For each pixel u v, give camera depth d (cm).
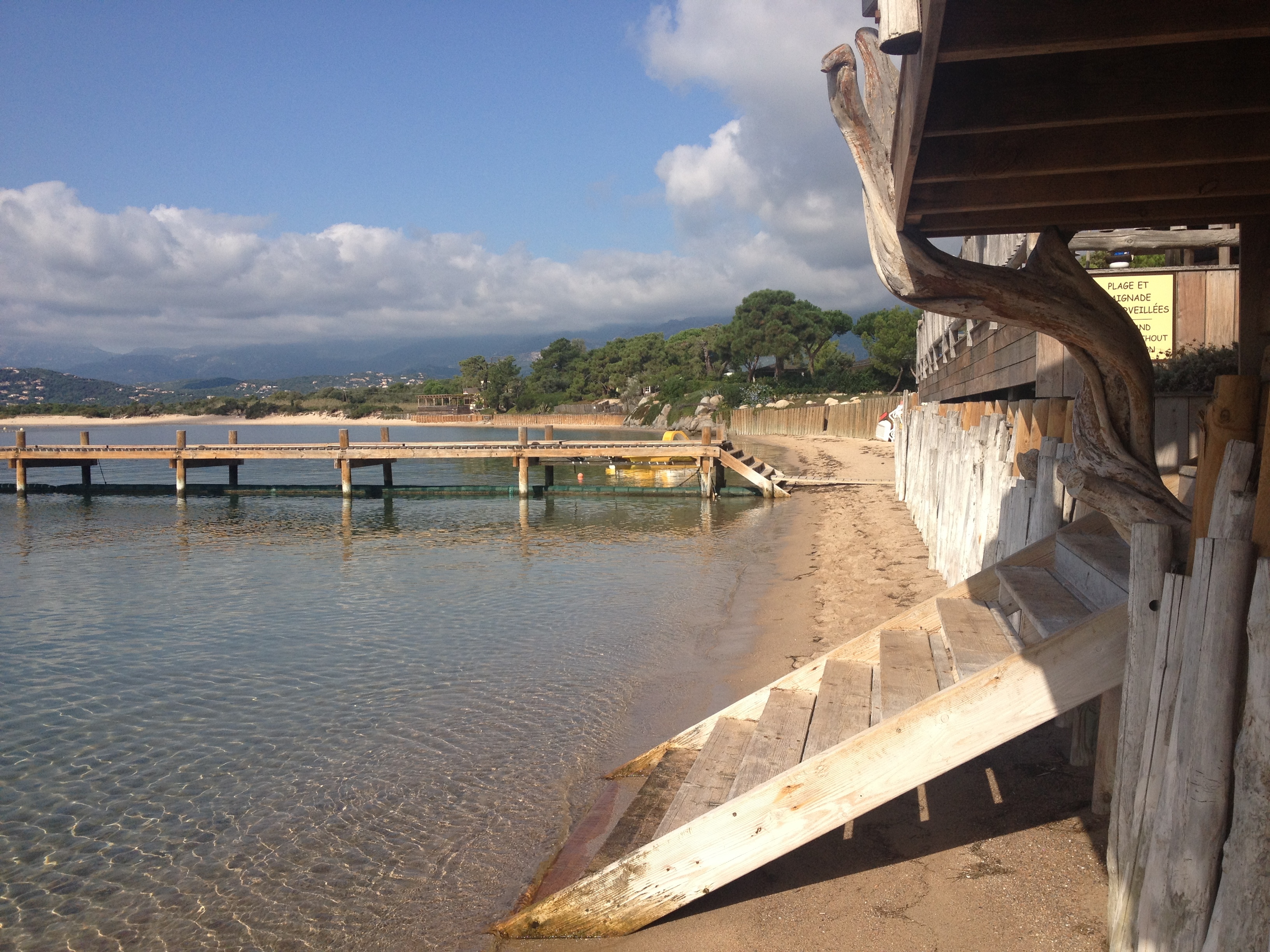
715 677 838
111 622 1163
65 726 767
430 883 491
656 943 399
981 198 362
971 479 862
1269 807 252
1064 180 357
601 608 1180
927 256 384
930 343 2255
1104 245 848
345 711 785
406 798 603
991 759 537
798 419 6191
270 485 2964
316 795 615
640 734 700
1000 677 371
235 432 2936
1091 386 395
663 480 3027
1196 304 790
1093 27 240
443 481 3462
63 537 2016
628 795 584
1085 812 455
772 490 2544
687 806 443
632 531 2005
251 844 548
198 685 877
